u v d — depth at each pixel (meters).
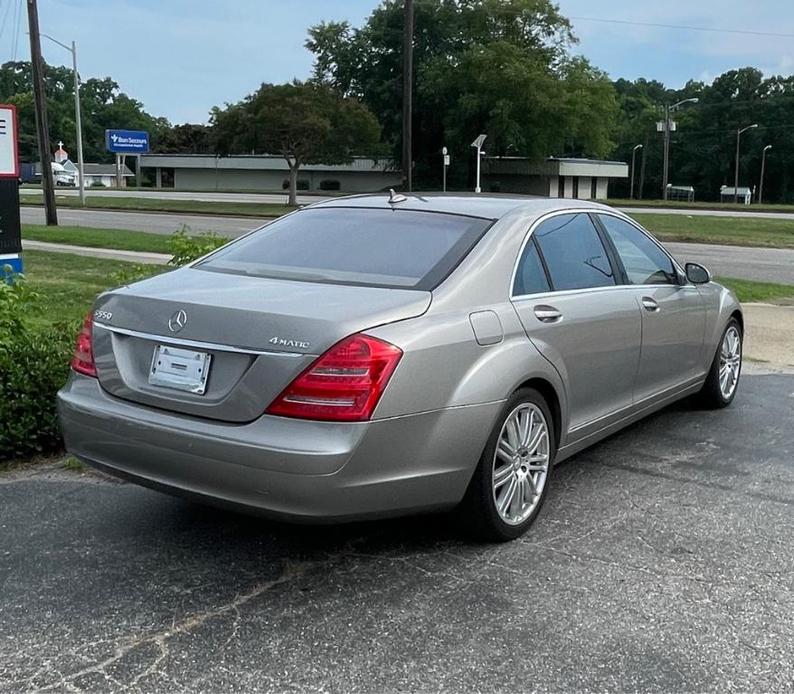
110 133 71.81
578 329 4.60
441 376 3.73
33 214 35.78
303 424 3.45
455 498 3.92
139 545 4.20
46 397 5.52
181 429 3.62
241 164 80.94
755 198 117.88
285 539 4.28
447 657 3.22
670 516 4.62
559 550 4.17
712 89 119.50
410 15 27.88
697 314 6.06
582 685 3.06
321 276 4.16
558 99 54.25
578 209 5.14
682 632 3.42
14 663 3.17
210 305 3.71
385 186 77.69
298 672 3.12
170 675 3.10
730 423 6.46
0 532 4.34
